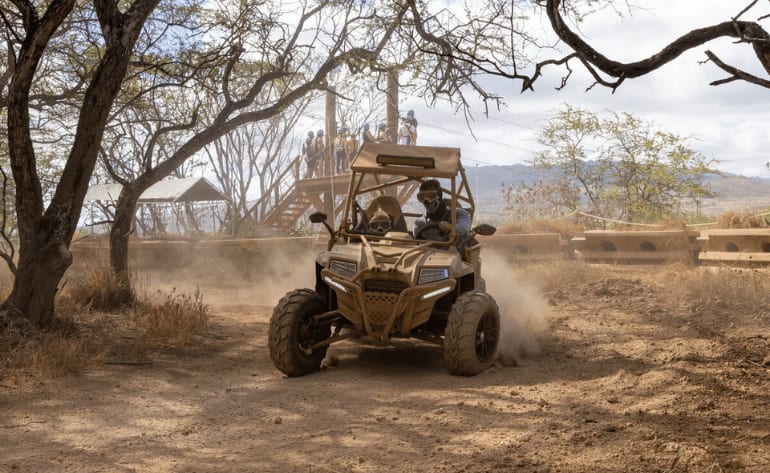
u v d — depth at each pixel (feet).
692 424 15.56
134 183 37.35
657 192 86.84
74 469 13.96
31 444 15.64
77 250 49.65
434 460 13.74
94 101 28.35
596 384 20.08
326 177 88.33
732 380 19.63
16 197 27.78
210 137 39.04
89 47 44.24
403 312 22.02
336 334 23.58
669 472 12.65
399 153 25.80
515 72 17.15
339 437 15.51
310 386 20.65
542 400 18.03
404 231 26.73
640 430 15.19
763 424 15.47
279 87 63.36
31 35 25.62
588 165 91.71
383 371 22.77
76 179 28.50
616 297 35.96
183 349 27.07
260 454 14.58
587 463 13.28
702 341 24.88
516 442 14.62
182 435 16.19
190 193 96.27
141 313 33.22
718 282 34.22
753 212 51.11
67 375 22.62
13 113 26.43
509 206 92.17
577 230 63.67
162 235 83.41
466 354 21.44
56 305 33.73
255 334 30.73
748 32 16.20
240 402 19.10
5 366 22.89
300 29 42.14
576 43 17.30
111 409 18.61
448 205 26.63
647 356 23.50
